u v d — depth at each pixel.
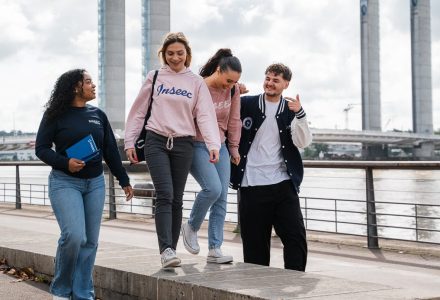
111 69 86.19
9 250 6.64
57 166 4.54
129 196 4.93
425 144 100.69
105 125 4.80
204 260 5.50
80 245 4.62
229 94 5.20
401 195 24.12
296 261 5.26
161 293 4.75
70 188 4.61
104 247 6.49
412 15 120.50
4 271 6.49
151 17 84.81
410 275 6.15
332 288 4.27
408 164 7.54
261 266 5.16
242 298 4.12
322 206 20.66
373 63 114.31
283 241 5.35
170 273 4.92
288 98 5.11
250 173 5.32
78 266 4.80
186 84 4.98
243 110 5.34
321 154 97.38
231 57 5.10
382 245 8.21
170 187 4.95
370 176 8.09
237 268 5.08
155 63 84.62
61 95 4.57
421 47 120.88
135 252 6.14
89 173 4.64
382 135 90.25
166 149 4.97
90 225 4.73
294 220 5.28
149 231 10.43
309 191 25.22
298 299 3.96
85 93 4.64
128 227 11.06
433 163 7.31
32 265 6.29
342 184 27.92
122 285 5.14
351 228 14.68
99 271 5.38
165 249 4.95
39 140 4.59
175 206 5.04
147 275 4.88
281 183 5.28
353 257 7.36
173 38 4.96
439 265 6.76
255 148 5.32
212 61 5.24
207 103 4.99
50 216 13.45
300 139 5.14
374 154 100.44
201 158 5.14
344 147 105.75
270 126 5.28
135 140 5.09
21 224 11.51
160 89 4.98
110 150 4.83
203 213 5.23
